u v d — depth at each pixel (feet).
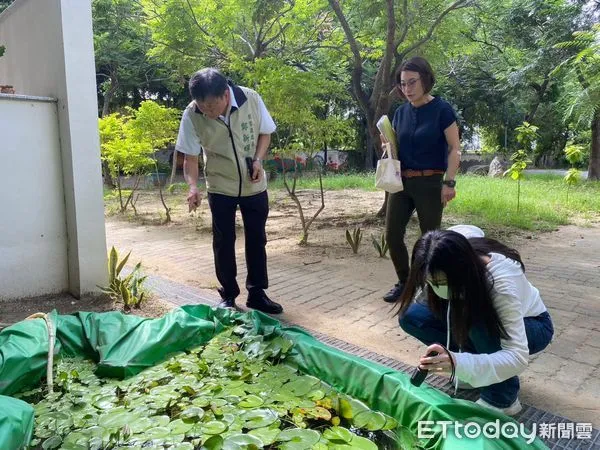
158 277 14.25
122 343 8.54
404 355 8.71
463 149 80.23
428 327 7.35
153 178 51.75
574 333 9.53
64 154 11.79
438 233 5.80
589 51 17.20
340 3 24.35
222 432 6.19
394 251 11.43
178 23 26.78
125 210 30.35
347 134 20.07
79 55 11.42
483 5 28.19
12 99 11.10
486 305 5.69
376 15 22.58
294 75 18.56
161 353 8.51
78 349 8.74
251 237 10.81
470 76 60.95
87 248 11.93
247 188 10.41
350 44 22.72
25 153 11.47
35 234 11.82
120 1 44.98
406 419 6.48
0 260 11.39
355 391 7.26
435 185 10.91
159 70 42.80
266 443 5.90
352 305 11.50
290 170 51.11
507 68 50.11
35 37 12.35
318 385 7.37
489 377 5.62
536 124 66.54
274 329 8.98
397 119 11.46
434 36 23.50
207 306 9.98
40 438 6.19
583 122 24.99
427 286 6.50
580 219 23.98
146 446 5.93
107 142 29.68
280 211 28.32
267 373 7.82
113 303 11.64
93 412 6.79
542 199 29.01
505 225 21.77
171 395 7.15
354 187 42.16
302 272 14.74
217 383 7.51
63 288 12.37
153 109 27.68
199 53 28.89
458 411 6.16
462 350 6.41
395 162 10.84
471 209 25.30
